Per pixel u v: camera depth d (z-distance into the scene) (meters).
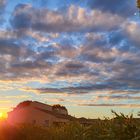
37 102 57.59
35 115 54.66
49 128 20.45
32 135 21.08
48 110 57.59
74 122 16.67
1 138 21.91
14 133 22.00
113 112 9.62
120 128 9.40
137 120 9.32
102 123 11.23
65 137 17.38
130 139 9.14
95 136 11.91
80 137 14.95
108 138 9.79
